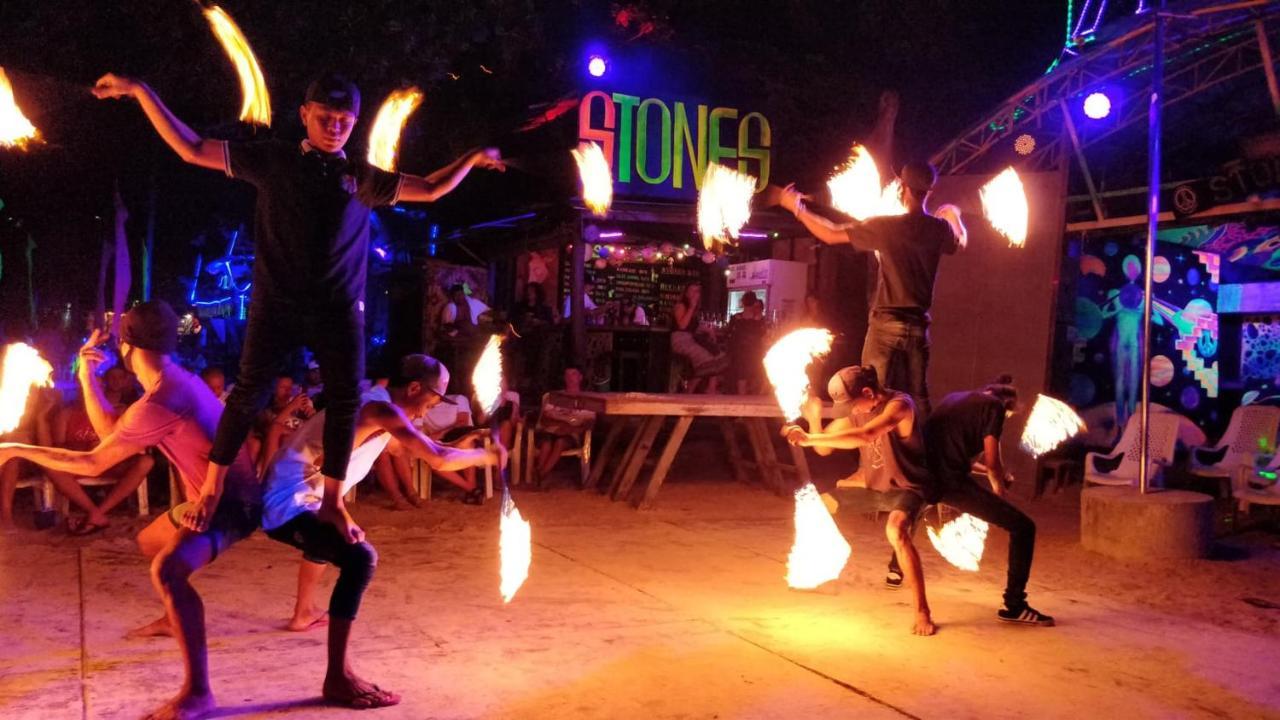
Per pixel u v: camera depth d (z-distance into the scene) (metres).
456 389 13.73
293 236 3.76
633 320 14.94
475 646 4.93
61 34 11.26
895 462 5.48
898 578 6.43
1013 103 10.68
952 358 11.45
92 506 7.53
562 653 4.86
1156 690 4.59
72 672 4.41
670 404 9.04
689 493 10.12
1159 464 9.62
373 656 4.73
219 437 3.82
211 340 21.47
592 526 8.35
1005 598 5.68
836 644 5.14
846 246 14.05
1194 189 9.72
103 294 14.80
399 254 18.70
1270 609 6.22
